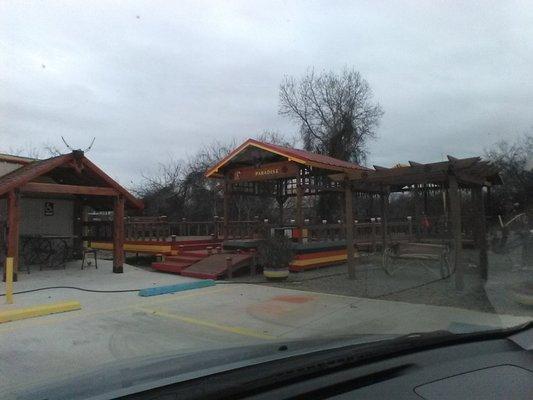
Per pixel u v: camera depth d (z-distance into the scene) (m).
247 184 18.52
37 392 2.25
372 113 39.88
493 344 3.16
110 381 2.29
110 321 7.87
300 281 12.02
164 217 20.05
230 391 2.04
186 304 9.28
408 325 6.96
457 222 10.07
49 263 16.03
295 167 15.38
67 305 8.71
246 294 10.33
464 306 8.16
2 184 12.65
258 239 14.83
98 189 13.86
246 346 3.19
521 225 11.10
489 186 13.13
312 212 29.34
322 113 38.09
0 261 14.48
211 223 19.86
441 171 10.36
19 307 8.95
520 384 2.42
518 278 9.12
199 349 3.25
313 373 2.35
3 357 5.88
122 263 14.34
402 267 13.09
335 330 6.88
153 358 2.92
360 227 16.47
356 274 12.94
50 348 6.28
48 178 15.73
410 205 23.19
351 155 37.22
